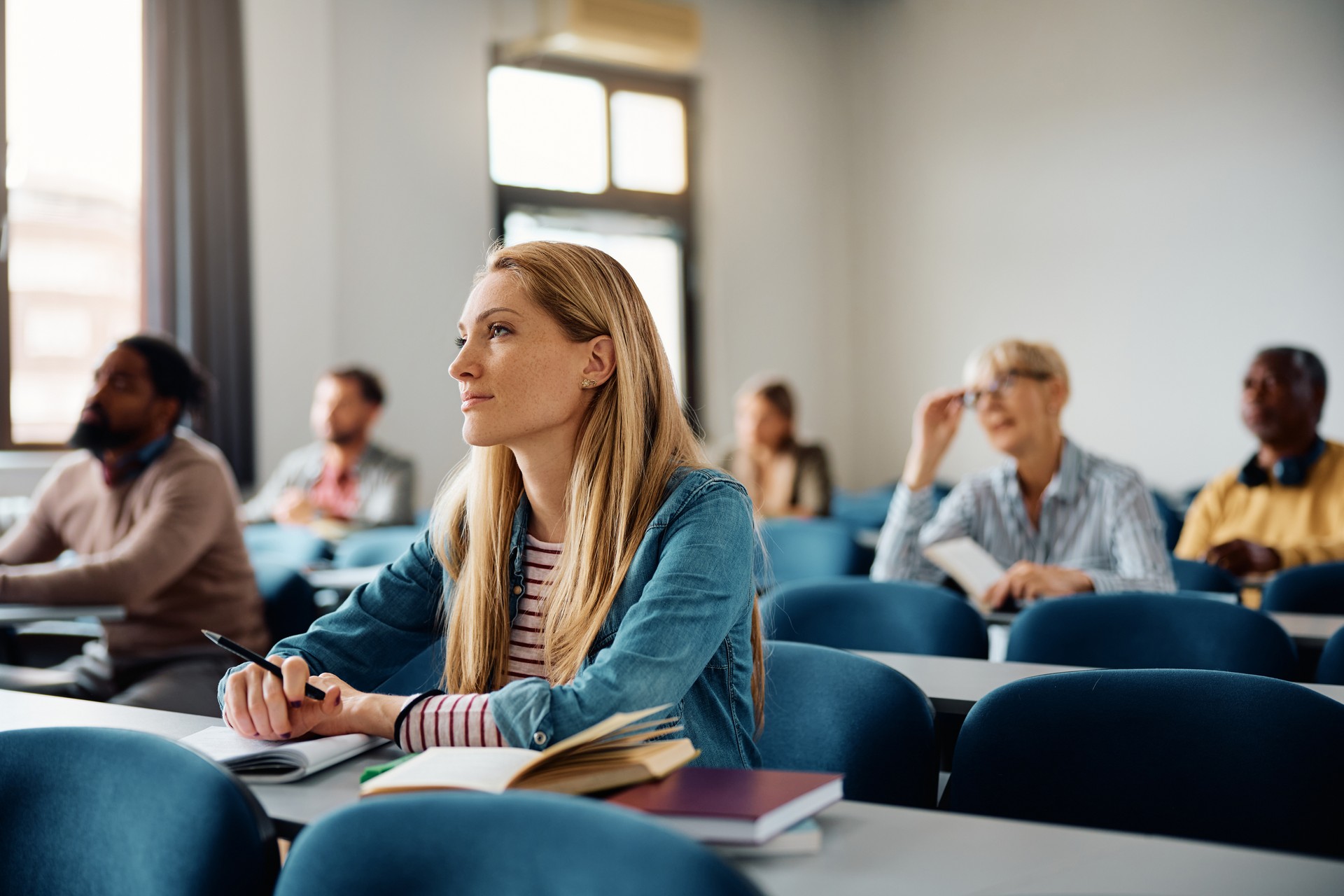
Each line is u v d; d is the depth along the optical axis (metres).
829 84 7.68
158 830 1.01
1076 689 1.28
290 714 1.25
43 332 4.75
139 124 5.00
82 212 4.86
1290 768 1.18
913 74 7.43
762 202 7.32
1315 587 2.54
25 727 1.21
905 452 7.54
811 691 1.55
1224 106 6.07
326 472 4.68
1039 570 2.53
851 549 3.53
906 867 0.91
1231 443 6.07
